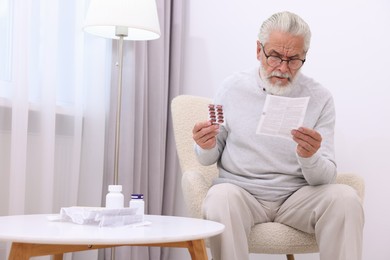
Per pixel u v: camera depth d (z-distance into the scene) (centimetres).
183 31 289
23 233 120
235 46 280
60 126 229
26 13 198
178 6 283
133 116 252
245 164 194
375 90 249
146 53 264
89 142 237
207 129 184
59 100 228
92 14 217
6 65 200
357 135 251
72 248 131
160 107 268
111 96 251
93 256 235
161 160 272
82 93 235
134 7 220
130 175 250
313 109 194
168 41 277
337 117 254
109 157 249
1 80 198
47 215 163
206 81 285
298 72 187
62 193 229
